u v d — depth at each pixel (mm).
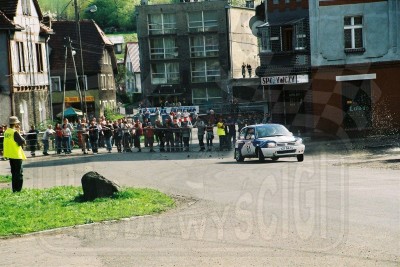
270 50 50406
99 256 13031
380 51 47094
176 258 12594
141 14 114500
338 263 11719
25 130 59125
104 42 97938
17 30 56562
